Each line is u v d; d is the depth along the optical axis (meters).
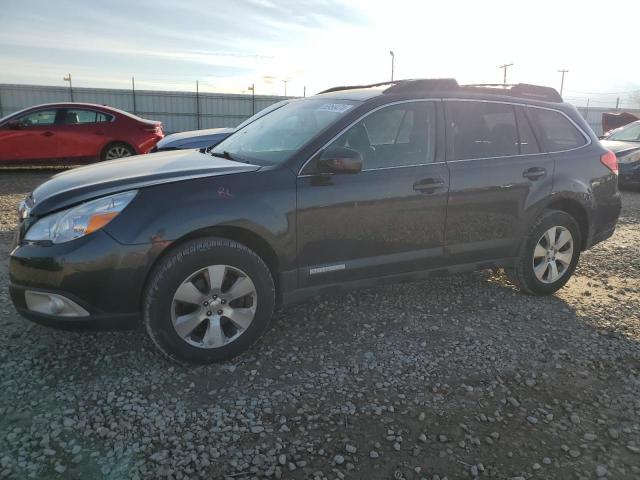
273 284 3.34
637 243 6.58
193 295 3.10
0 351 3.30
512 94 4.41
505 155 4.17
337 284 3.61
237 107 38.84
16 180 10.63
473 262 4.15
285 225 3.30
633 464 2.51
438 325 3.93
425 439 2.62
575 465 2.49
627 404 3.01
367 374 3.21
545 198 4.29
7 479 2.22
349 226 3.52
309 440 2.58
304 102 4.27
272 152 3.63
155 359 3.29
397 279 3.85
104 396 2.87
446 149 3.91
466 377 3.22
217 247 3.10
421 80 3.92
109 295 2.94
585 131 4.70
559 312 4.27
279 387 3.04
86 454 2.42
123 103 35.69
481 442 2.62
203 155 3.97
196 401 2.87
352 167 3.28
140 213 2.96
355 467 2.41
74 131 11.30
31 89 32.19
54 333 3.56
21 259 2.94
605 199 4.69
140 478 2.28
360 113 3.62
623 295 4.71
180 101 37.28
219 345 3.22
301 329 3.80
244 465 2.39
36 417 2.66
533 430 2.74
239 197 3.17
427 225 3.82
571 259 4.57
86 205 2.95
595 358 3.53
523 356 3.51
